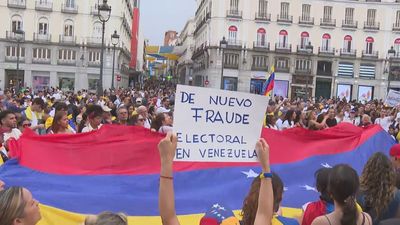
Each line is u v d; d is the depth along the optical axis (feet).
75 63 207.10
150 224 18.04
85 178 19.58
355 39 217.97
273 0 215.31
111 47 208.44
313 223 12.52
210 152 13.93
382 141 29.14
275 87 215.31
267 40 215.72
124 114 34.73
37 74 204.03
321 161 25.86
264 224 11.15
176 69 447.01
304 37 216.95
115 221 9.20
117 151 20.57
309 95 216.33
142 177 20.06
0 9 199.21
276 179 12.16
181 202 19.40
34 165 19.43
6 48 200.95
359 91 217.36
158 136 21.53
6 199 9.89
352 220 12.24
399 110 62.39
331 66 217.56
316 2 216.54
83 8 206.28
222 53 197.47
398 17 216.54
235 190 20.47
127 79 284.20
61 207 17.34
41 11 202.90
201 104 13.80
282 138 25.85
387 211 15.11
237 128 14.24
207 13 230.89
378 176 15.24
